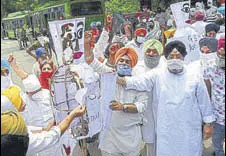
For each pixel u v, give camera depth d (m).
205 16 8.98
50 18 19.77
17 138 2.35
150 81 3.55
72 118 2.82
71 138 3.56
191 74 3.36
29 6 29.39
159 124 3.44
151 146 4.00
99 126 3.58
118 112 3.76
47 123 3.61
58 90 3.35
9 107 2.46
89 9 17.09
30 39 20.36
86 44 3.79
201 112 3.37
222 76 3.56
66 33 3.41
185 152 3.34
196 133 3.36
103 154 3.96
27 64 14.74
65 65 3.41
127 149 3.84
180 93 3.32
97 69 3.85
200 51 4.29
